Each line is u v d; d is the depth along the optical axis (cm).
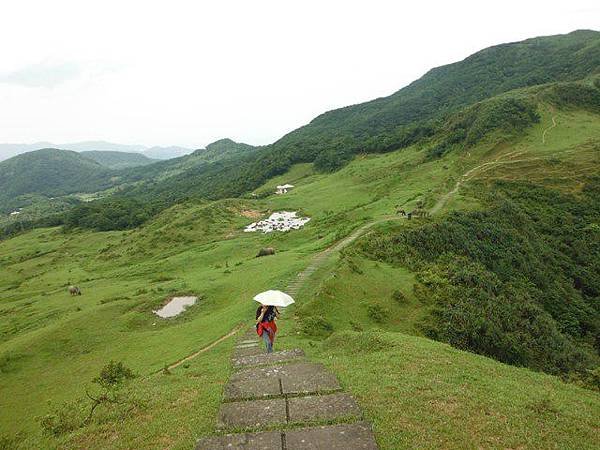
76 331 3700
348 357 1706
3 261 10038
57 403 2562
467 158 9731
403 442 932
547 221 6944
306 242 6412
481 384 1340
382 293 3622
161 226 9594
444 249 4919
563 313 4684
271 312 1878
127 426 1138
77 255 9469
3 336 4253
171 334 3297
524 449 938
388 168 11244
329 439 930
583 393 1500
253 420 1059
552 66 19938
